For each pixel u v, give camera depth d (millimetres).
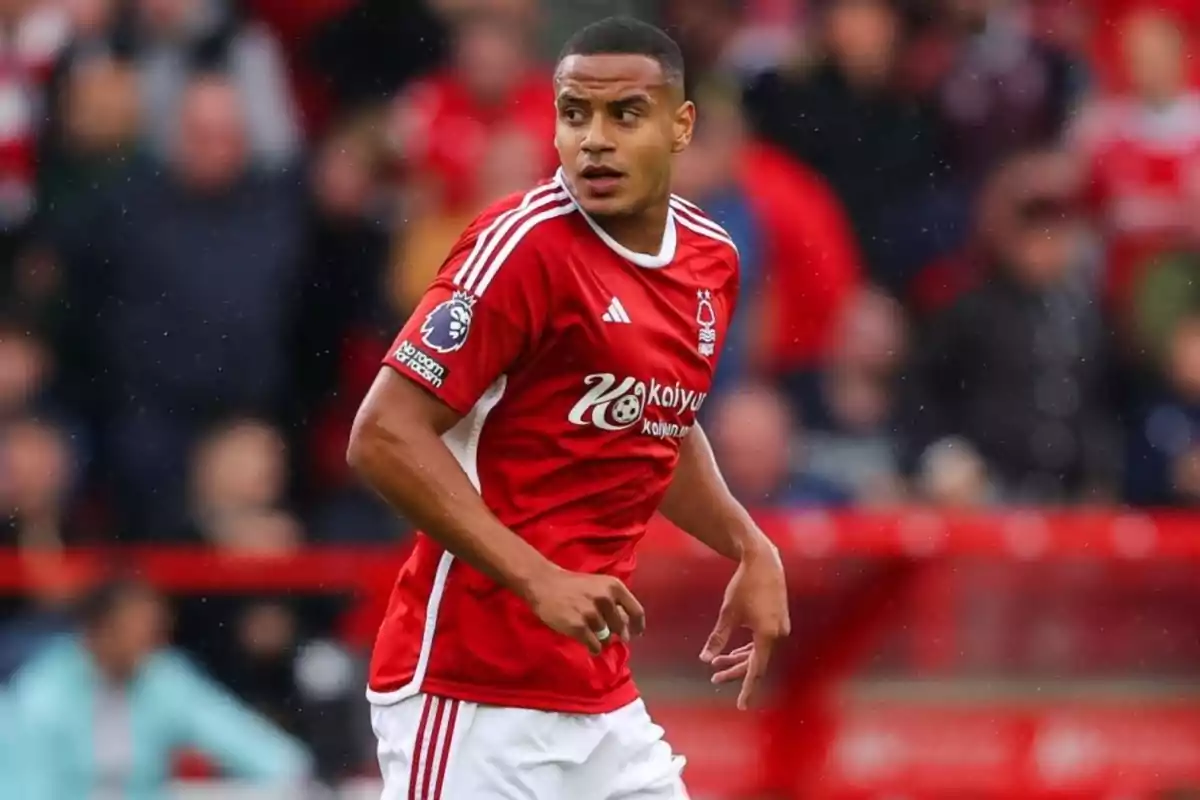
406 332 14391
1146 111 36219
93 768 24406
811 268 32531
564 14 36656
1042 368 32312
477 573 14953
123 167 31703
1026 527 25625
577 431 14938
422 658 15148
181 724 24688
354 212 32625
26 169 32500
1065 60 35938
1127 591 25922
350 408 31969
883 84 34438
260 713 25281
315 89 34469
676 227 15469
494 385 14758
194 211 31469
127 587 24516
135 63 33031
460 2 34344
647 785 15875
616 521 15406
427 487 14133
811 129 33906
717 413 30594
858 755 25422
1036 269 32531
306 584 25391
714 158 32750
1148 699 25906
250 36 33906
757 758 25312
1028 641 25703
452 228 32531
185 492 29828
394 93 34469
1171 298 35000
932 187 34188
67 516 29562
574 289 14602
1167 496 33500
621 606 14148
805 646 25375
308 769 25172
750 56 34719
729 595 16875
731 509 16906
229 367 31281
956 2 35375
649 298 15047
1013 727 25641
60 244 31406
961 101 34875
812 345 32281
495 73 33281
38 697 24359
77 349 31125
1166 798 25859
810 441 31281
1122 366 34156
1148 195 35625
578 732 15312
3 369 30578
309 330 32094
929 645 25594
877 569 25406
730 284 15867
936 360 32281
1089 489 32438
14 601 25078
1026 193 32625
